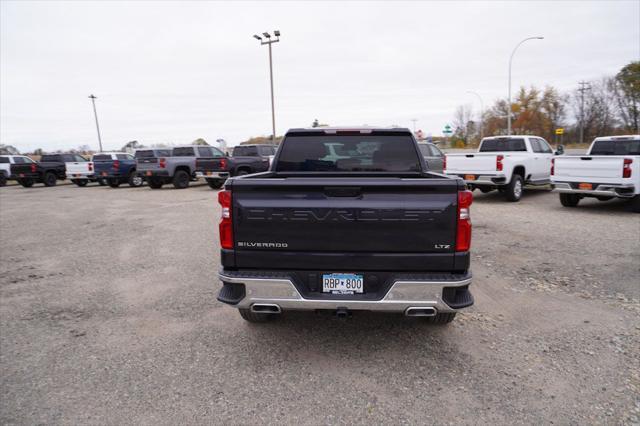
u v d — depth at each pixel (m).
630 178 9.34
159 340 3.91
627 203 11.63
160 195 17.56
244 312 4.01
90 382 3.21
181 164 20.36
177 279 5.75
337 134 4.33
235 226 3.24
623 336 3.76
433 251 3.12
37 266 6.64
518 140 12.95
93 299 5.06
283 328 4.10
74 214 12.62
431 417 2.69
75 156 28.41
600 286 5.04
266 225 3.20
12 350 3.76
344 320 4.25
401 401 2.87
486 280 5.30
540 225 8.56
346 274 3.18
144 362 3.50
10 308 4.81
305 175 4.28
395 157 4.35
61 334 4.09
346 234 3.14
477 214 9.98
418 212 3.08
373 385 3.07
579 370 3.22
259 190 3.17
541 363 3.33
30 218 12.05
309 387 3.07
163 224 10.20
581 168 10.02
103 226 10.24
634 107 58.12
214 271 6.09
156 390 3.08
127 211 12.85
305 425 2.65
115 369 3.40
